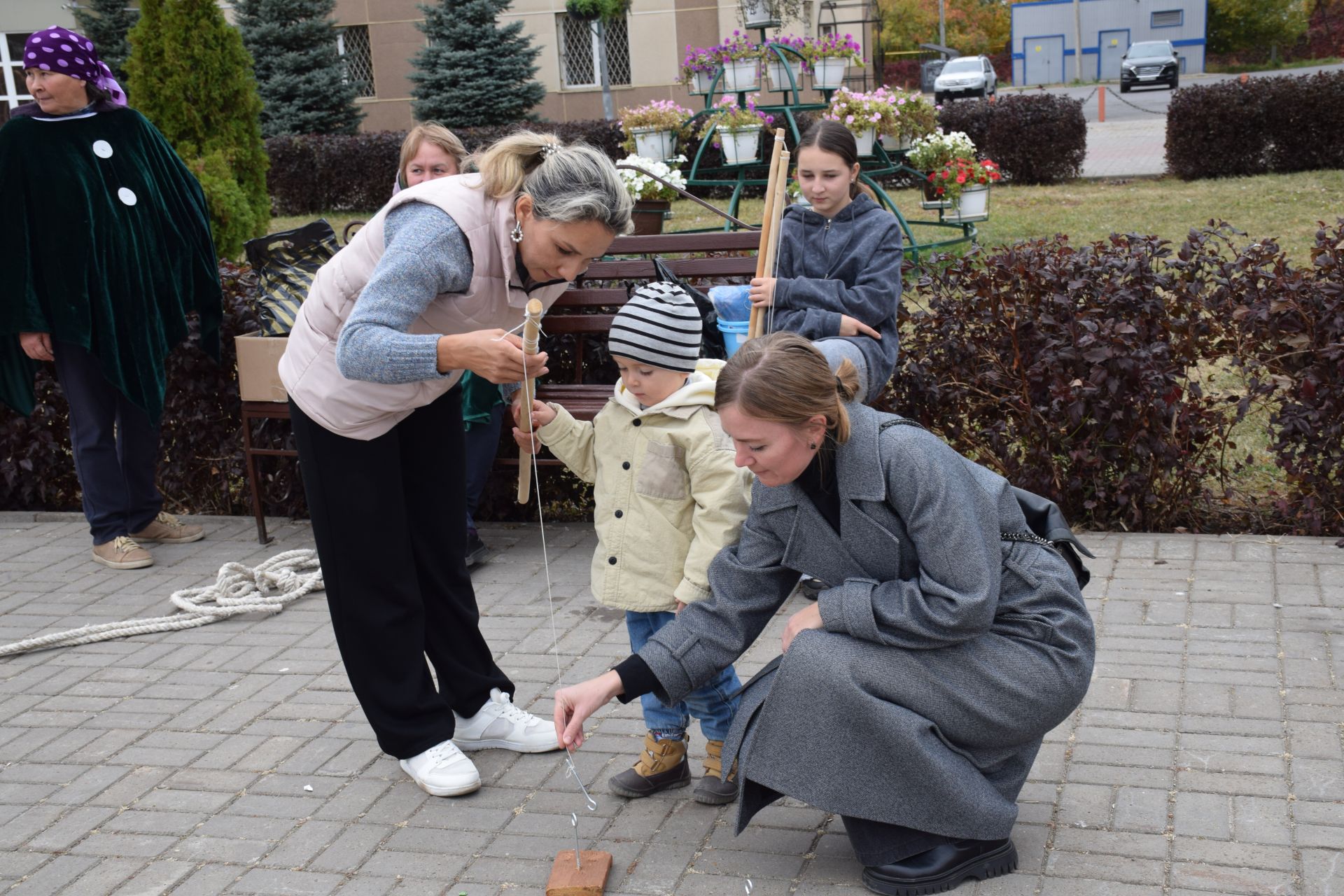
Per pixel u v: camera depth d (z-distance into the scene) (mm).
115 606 4945
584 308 5672
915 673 2604
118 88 5270
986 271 5617
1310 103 15461
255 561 5438
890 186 16953
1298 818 2932
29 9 20250
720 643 2801
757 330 3979
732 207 10133
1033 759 2820
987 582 2525
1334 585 4352
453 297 2877
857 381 2705
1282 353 4953
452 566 3463
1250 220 12156
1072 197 15203
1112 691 3656
